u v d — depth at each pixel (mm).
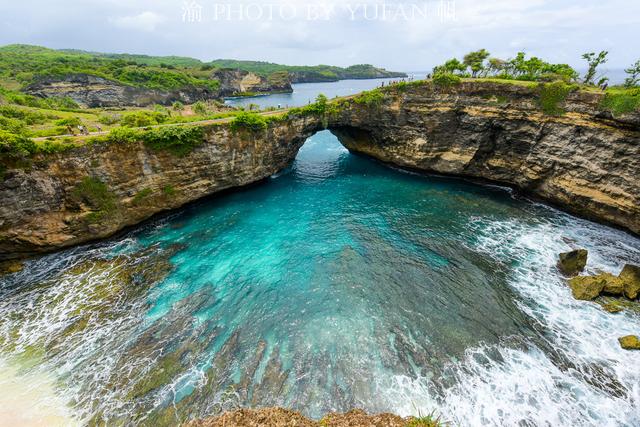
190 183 40312
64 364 20359
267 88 189750
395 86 50219
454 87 45625
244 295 26453
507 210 40125
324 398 18078
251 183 48281
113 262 30656
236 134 42438
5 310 24828
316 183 50531
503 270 29016
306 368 19922
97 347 21578
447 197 44219
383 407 17578
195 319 23922
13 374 19703
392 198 44250
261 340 22078
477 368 19906
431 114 47906
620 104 31547
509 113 41281
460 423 16797
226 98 163250
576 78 48938
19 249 29875
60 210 31391
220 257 31594
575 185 36562
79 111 63812
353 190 47375
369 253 31969
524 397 18141
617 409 17562
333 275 28828
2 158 27141
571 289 26469
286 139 49625
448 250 32156
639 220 32438
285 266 30203
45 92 90688
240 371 19750
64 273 29016
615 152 32844
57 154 30156
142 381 19156
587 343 21641
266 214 40500
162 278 28438
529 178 41375
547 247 32219
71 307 25141
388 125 52656
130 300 25828
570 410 17516
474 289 26812
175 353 21047
